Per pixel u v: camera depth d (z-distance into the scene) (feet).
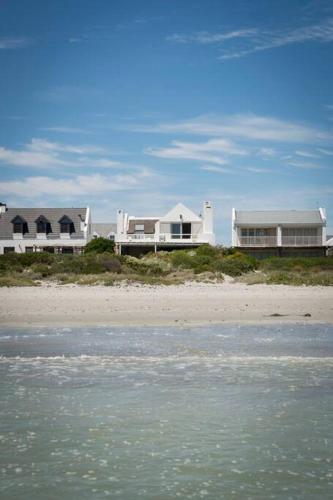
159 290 116.88
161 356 55.31
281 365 51.24
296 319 82.02
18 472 28.48
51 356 55.31
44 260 176.55
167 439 32.73
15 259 175.22
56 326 75.10
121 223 267.39
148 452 30.96
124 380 45.60
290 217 260.83
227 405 38.99
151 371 48.78
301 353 56.80
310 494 26.30
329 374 47.75
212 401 39.88
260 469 28.89
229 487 26.96
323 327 75.00
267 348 59.47
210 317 83.30
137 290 116.26
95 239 241.55
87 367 50.26
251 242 258.98
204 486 27.09
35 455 30.45
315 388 43.27
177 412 37.42
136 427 34.60
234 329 73.10
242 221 259.39
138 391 42.37
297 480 27.68
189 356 55.31
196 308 91.35
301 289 120.26
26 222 276.00
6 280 130.82
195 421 35.70
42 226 273.54
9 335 67.82
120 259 170.81
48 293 109.60
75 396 40.93
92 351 57.72
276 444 32.01
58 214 281.13
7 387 43.29
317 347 60.08
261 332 70.64
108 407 38.42
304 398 40.63
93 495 26.21
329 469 28.86
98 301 98.07
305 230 258.57
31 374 47.55
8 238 271.69
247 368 50.01
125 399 40.29
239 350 58.29
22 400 39.91
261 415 36.83
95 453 30.78
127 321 79.36
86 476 28.12
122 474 28.35
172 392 42.14
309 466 29.19
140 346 60.49
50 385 43.93
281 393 41.88
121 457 30.30
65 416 36.52
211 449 31.35
